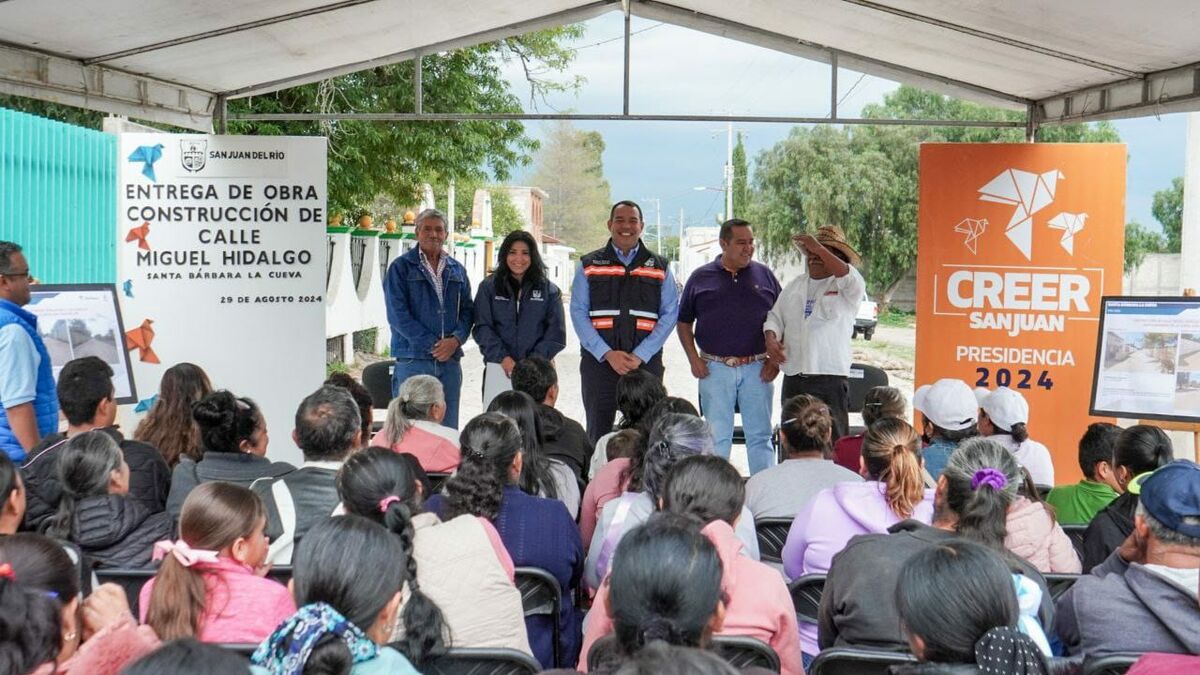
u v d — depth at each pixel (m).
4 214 6.62
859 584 2.73
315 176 7.23
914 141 32.00
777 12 6.90
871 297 33.53
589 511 4.06
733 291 6.77
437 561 2.63
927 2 5.87
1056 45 6.06
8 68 5.79
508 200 55.06
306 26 6.51
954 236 7.31
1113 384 6.38
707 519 2.88
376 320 19.86
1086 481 4.21
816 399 4.11
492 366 7.03
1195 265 8.05
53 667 1.88
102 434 3.29
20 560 2.13
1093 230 7.14
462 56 15.32
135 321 7.18
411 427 4.59
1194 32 5.28
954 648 1.88
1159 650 2.43
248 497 2.66
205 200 7.17
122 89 6.78
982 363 7.30
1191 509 2.45
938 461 4.45
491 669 2.49
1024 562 2.85
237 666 1.47
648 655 1.42
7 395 4.56
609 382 6.85
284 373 7.28
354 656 1.96
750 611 2.68
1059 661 2.43
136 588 3.08
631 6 7.65
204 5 5.62
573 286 6.91
